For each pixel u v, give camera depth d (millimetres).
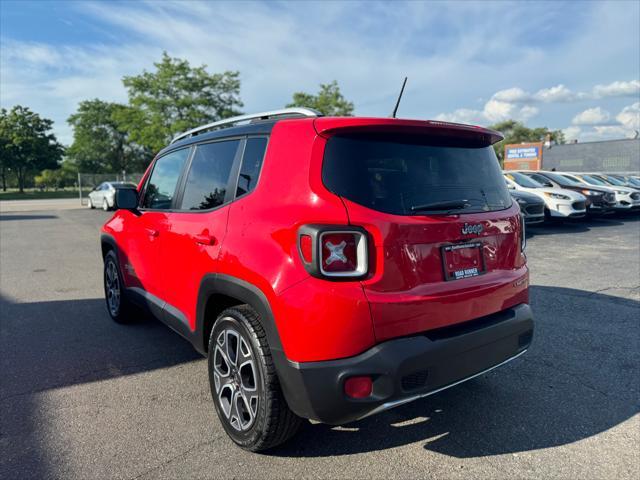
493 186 2799
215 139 3174
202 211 3053
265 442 2447
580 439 2713
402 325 2188
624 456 2541
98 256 9516
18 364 3877
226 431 2713
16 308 5613
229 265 2537
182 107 39094
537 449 2615
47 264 8609
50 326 4898
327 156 2268
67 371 3732
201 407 3131
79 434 2795
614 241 10531
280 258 2238
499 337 2527
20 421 2949
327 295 2080
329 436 2758
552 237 11234
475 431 2807
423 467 2453
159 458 2545
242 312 2514
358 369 2094
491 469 2432
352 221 2135
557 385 3414
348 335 2096
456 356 2316
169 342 4395
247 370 2549
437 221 2357
